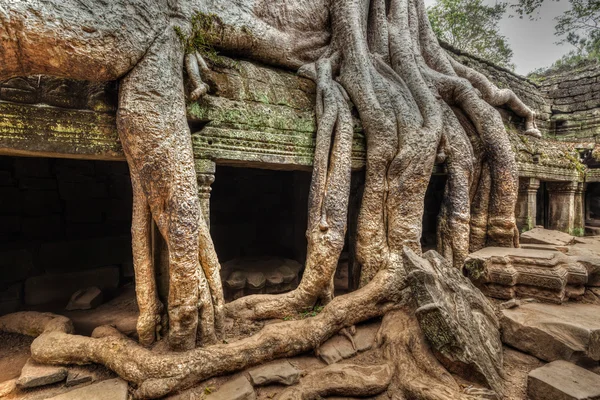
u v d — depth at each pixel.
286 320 3.95
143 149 2.92
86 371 3.00
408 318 3.85
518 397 2.86
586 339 3.08
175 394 2.77
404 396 2.95
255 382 2.93
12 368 3.19
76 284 5.41
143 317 3.09
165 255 3.38
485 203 5.47
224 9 4.17
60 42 2.44
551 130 10.10
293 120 4.16
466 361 2.88
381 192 4.43
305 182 6.60
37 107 2.82
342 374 3.04
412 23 5.82
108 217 6.21
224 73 3.99
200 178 3.48
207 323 3.18
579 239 6.71
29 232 5.51
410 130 4.50
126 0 2.77
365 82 4.56
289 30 4.89
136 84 2.91
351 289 5.18
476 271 4.33
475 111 5.45
